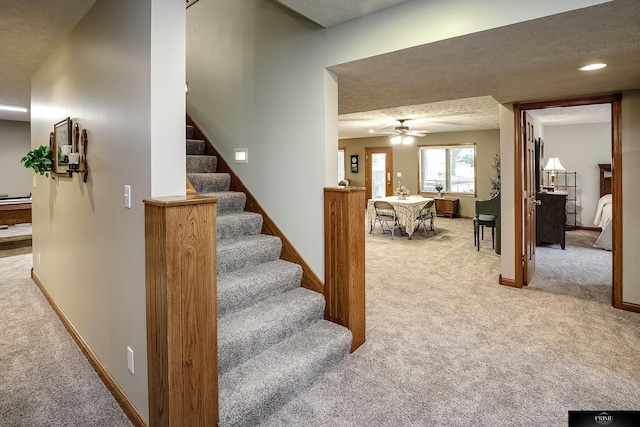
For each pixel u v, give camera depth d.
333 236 2.48
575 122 6.91
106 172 1.99
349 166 11.13
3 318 3.01
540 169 6.42
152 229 1.48
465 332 2.75
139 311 1.70
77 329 2.59
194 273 1.48
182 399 1.47
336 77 2.56
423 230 7.36
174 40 1.62
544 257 5.13
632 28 1.81
